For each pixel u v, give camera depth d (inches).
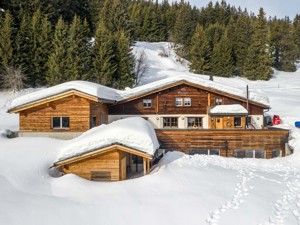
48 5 1956.2
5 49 1574.8
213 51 2529.5
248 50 2551.7
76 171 590.2
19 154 642.2
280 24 3563.0
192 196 480.4
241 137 841.5
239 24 3043.8
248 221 403.9
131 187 514.9
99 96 822.5
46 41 1699.1
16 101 838.5
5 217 386.3
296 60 3223.4
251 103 1005.2
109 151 585.9
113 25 2306.8
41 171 573.6
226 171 650.2
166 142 842.8
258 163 767.1
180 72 2417.6
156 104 1015.6
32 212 404.8
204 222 401.1
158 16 3511.3
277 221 404.8
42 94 839.1
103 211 422.3
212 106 1010.1
